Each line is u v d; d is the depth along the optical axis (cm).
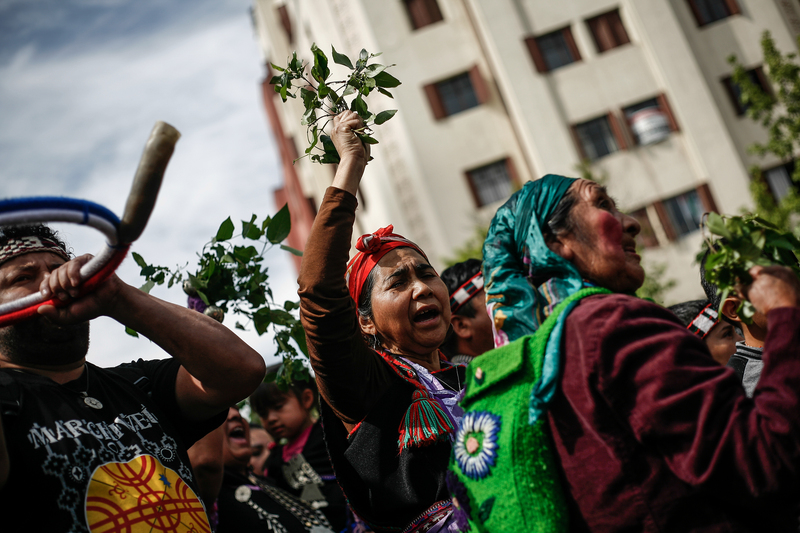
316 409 479
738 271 164
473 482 174
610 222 181
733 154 1759
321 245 228
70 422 199
